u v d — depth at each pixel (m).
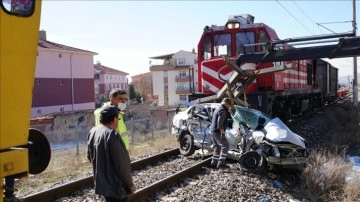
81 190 8.70
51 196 8.02
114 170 5.00
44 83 47.62
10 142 3.31
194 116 12.34
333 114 23.55
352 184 8.89
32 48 3.46
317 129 18.34
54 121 30.89
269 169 10.17
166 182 8.79
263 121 10.65
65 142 19.81
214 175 9.77
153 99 86.69
